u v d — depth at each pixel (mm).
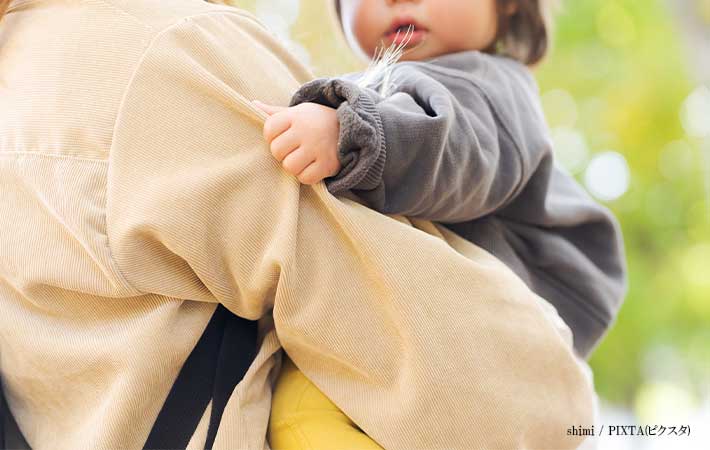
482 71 1612
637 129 4855
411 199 1267
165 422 1181
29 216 1220
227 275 1202
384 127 1204
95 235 1174
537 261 1679
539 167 1610
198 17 1258
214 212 1173
